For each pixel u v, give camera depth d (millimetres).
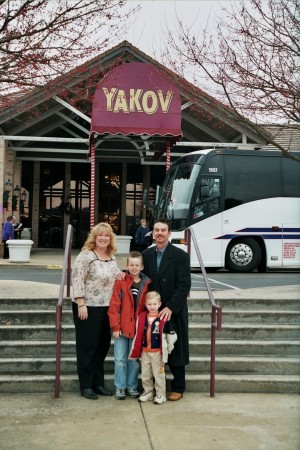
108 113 18031
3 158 21594
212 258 15273
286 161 15930
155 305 5781
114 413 5453
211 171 15539
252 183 15680
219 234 15344
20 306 7602
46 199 29625
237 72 10406
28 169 29516
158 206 16547
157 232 6047
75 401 5836
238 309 7875
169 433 4918
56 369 5973
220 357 6848
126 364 5977
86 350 5945
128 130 17984
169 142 19797
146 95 18094
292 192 15852
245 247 15578
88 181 29922
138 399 5930
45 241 29469
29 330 7047
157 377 5801
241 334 7254
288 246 15727
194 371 6621
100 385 6113
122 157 27562
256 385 6316
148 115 18109
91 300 5949
